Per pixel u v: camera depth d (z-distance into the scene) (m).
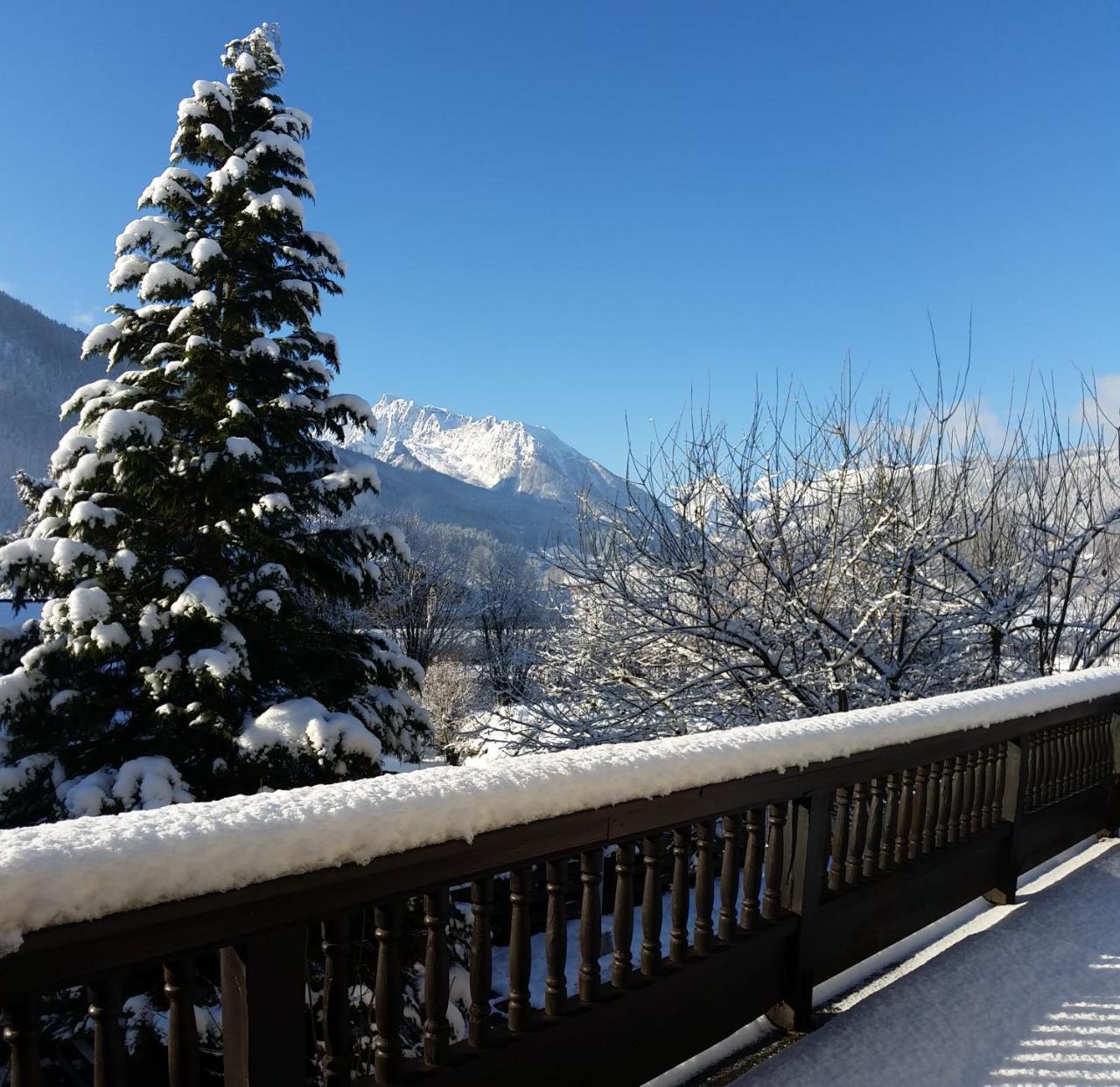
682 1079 2.50
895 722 3.09
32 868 1.21
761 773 2.59
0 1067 3.36
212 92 6.12
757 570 8.23
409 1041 3.76
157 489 5.34
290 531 6.14
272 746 4.84
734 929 2.63
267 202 5.78
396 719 6.00
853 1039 2.73
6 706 4.92
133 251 6.02
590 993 2.19
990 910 3.96
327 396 6.41
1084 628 8.09
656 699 7.75
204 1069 3.59
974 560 8.68
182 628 5.18
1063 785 4.70
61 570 5.03
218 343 5.76
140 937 1.35
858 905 3.11
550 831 2.02
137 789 4.61
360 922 3.91
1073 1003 2.99
